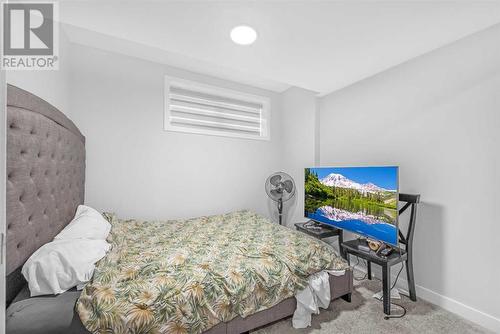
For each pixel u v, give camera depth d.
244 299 1.44
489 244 1.64
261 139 3.65
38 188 1.29
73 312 1.09
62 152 1.66
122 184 2.71
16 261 1.08
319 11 1.48
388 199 1.88
